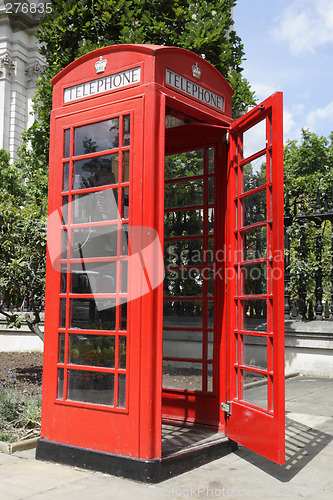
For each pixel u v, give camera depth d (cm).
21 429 495
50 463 409
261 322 402
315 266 880
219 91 471
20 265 730
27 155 1877
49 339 434
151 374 371
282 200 378
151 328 374
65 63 840
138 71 402
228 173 479
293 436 489
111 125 416
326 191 994
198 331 504
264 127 410
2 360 991
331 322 845
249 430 402
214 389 481
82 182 431
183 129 523
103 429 388
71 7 827
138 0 817
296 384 771
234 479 371
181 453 386
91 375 403
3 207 791
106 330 400
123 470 369
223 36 847
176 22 830
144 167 389
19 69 3706
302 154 3253
